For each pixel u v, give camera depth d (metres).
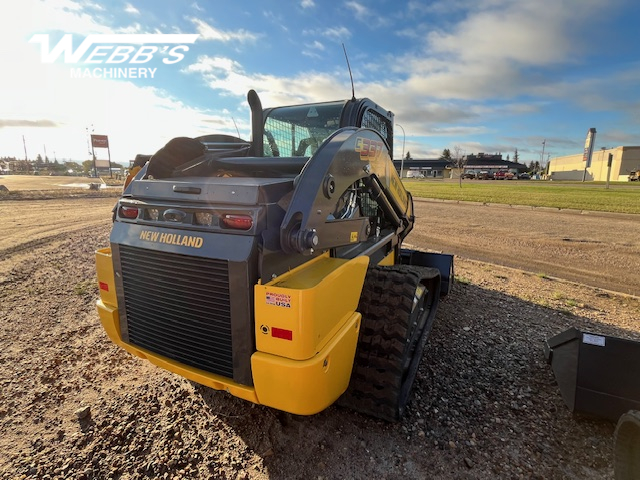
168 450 2.27
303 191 1.97
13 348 3.47
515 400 2.76
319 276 1.93
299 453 2.26
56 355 3.35
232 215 1.87
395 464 2.17
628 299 4.88
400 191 3.86
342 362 2.04
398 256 4.55
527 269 6.38
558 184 37.34
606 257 7.18
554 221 11.66
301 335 1.73
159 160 2.64
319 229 2.01
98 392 2.83
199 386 2.89
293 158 2.68
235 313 1.88
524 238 8.97
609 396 2.39
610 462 2.19
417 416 2.57
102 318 2.49
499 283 5.49
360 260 2.31
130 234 2.25
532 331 3.88
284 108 3.73
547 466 2.16
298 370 1.73
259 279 1.83
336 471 2.13
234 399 2.74
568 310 4.45
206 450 2.28
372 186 2.99
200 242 1.94
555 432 2.43
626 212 13.39
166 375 3.06
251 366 1.86
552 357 2.98
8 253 7.05
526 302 4.71
